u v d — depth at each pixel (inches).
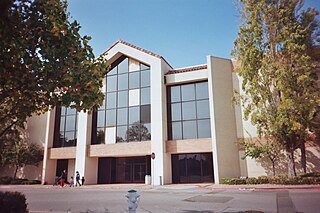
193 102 1011.3
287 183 711.7
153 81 1023.0
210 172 952.9
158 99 996.6
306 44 765.3
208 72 971.3
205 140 932.6
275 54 796.0
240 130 931.3
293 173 745.0
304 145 791.1
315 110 690.8
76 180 1005.2
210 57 981.2
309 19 787.4
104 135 1088.2
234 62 1000.9
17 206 284.4
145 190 743.7
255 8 829.2
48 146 1173.1
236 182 786.8
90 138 1091.9
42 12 264.5
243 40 840.3
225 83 974.4
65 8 350.9
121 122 1072.2
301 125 686.5
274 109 764.0
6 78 250.1
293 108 704.4
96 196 617.6
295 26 758.5
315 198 450.0
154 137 965.2
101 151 1045.2
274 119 746.8
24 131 1295.5
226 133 920.9
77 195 655.1
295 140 753.0
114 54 1116.5
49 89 266.5
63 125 1205.7
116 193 679.1
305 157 791.1
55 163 1200.2
